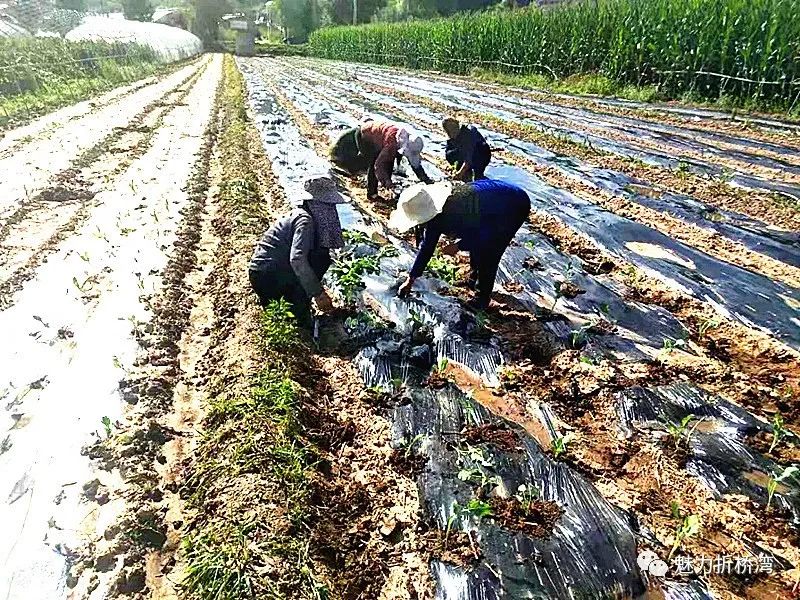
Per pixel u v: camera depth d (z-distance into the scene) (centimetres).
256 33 8888
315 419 433
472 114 1527
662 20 1734
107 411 443
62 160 1131
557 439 400
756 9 1459
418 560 330
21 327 560
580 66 2119
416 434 424
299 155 1167
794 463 391
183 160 1139
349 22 8000
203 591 290
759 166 1017
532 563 326
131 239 751
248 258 671
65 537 342
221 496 347
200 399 455
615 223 784
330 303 539
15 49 2362
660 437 417
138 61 3559
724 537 341
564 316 576
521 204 520
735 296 602
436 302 595
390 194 904
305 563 307
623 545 335
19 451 409
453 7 6191
